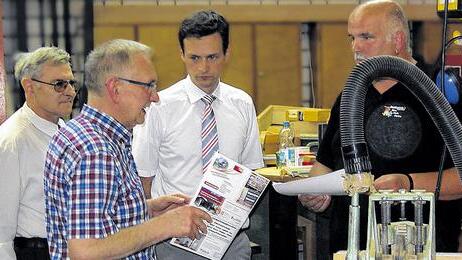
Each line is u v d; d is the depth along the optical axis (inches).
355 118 65.8
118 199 90.4
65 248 90.5
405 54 117.5
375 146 114.1
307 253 194.9
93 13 232.4
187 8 239.8
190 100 133.0
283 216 188.2
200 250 114.1
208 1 241.6
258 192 117.6
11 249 125.1
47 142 131.3
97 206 86.8
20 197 127.7
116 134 93.0
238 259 131.6
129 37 236.8
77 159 87.5
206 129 132.9
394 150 113.7
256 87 247.1
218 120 134.0
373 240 73.5
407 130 113.6
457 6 125.2
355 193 67.0
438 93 69.6
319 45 249.8
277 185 93.7
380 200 73.2
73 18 230.1
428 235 73.2
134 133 131.3
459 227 120.1
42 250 128.6
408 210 101.3
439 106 69.8
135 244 89.5
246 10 243.9
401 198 73.1
